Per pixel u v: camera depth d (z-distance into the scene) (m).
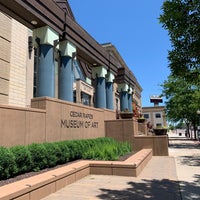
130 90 31.45
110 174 9.61
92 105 29.70
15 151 7.61
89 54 19.92
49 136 11.19
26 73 19.66
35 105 11.33
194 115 35.00
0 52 17.14
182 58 6.86
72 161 10.77
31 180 6.50
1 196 4.92
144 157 12.09
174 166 12.53
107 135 18.41
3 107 8.52
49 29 14.64
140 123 22.84
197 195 6.96
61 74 16.42
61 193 6.98
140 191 7.31
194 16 6.34
